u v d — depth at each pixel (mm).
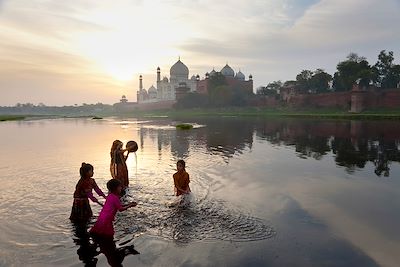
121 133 30281
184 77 135875
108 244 5441
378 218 6676
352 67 71375
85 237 5723
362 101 65062
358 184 9531
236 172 11258
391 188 9062
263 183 9656
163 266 4723
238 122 48844
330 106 75188
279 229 6078
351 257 4996
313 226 6230
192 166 12367
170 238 5660
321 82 86938
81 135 28250
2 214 6906
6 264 4797
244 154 15688
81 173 6648
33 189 8953
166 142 21641
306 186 9305
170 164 12828
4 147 19078
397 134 25250
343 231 5984
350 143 19828
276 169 11812
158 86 147875
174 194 8250
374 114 55625
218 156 15078
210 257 4984
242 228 6109
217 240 5582
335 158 14328
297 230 6035
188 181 8086
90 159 14367
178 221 6426
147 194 8266
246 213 6941
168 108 124375
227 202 7711
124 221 6402
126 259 4930
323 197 8195
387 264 4797
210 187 9133
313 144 19656
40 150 17641
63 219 6613
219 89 97438
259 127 36188
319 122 44375
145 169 11695
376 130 29156
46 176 10641
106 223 5730
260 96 104062
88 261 4879
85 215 6621
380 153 15680
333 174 10969
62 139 24375
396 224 6344
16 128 39062
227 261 4863
